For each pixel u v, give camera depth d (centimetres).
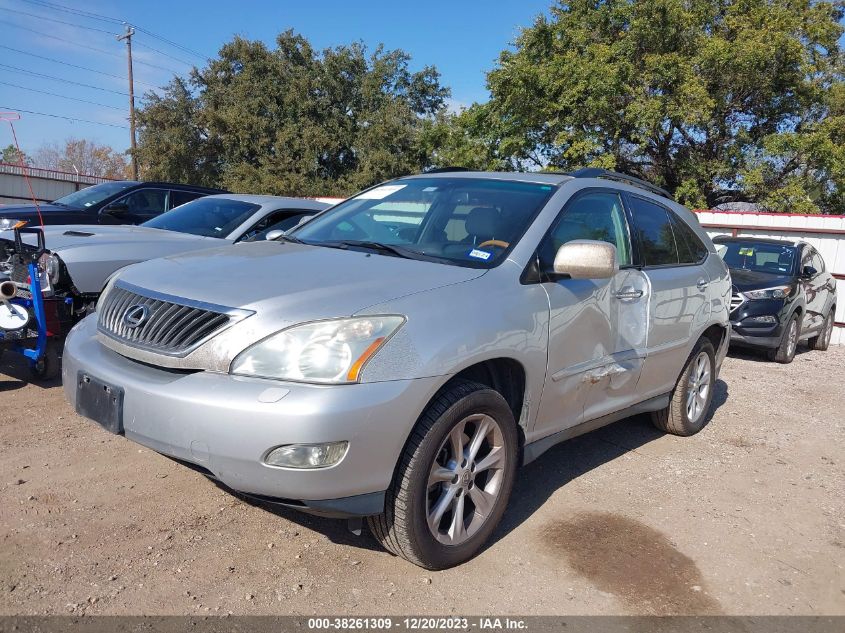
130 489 368
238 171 4028
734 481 452
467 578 309
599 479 436
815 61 2558
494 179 415
